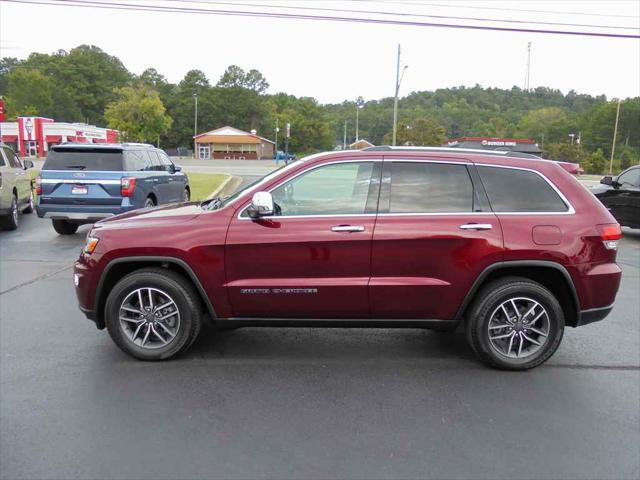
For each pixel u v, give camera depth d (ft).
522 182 14.93
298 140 361.51
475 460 10.69
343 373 14.75
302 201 14.84
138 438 11.34
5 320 18.79
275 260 14.49
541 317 14.85
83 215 32.73
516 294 14.65
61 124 192.34
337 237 14.35
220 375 14.51
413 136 217.36
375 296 14.58
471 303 14.93
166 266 15.25
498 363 14.94
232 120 357.61
